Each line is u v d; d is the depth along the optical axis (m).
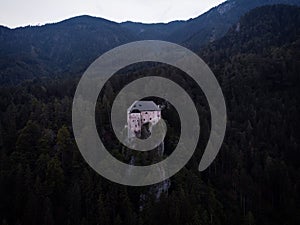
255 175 111.12
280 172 107.69
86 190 88.94
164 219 82.31
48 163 92.06
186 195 86.88
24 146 101.75
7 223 79.50
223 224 89.19
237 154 116.81
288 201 99.94
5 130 115.50
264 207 102.00
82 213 85.94
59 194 89.12
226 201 99.38
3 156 96.25
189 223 78.69
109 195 87.75
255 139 128.00
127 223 80.81
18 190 86.25
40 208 83.31
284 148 124.56
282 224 95.69
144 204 87.69
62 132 104.69
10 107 131.88
